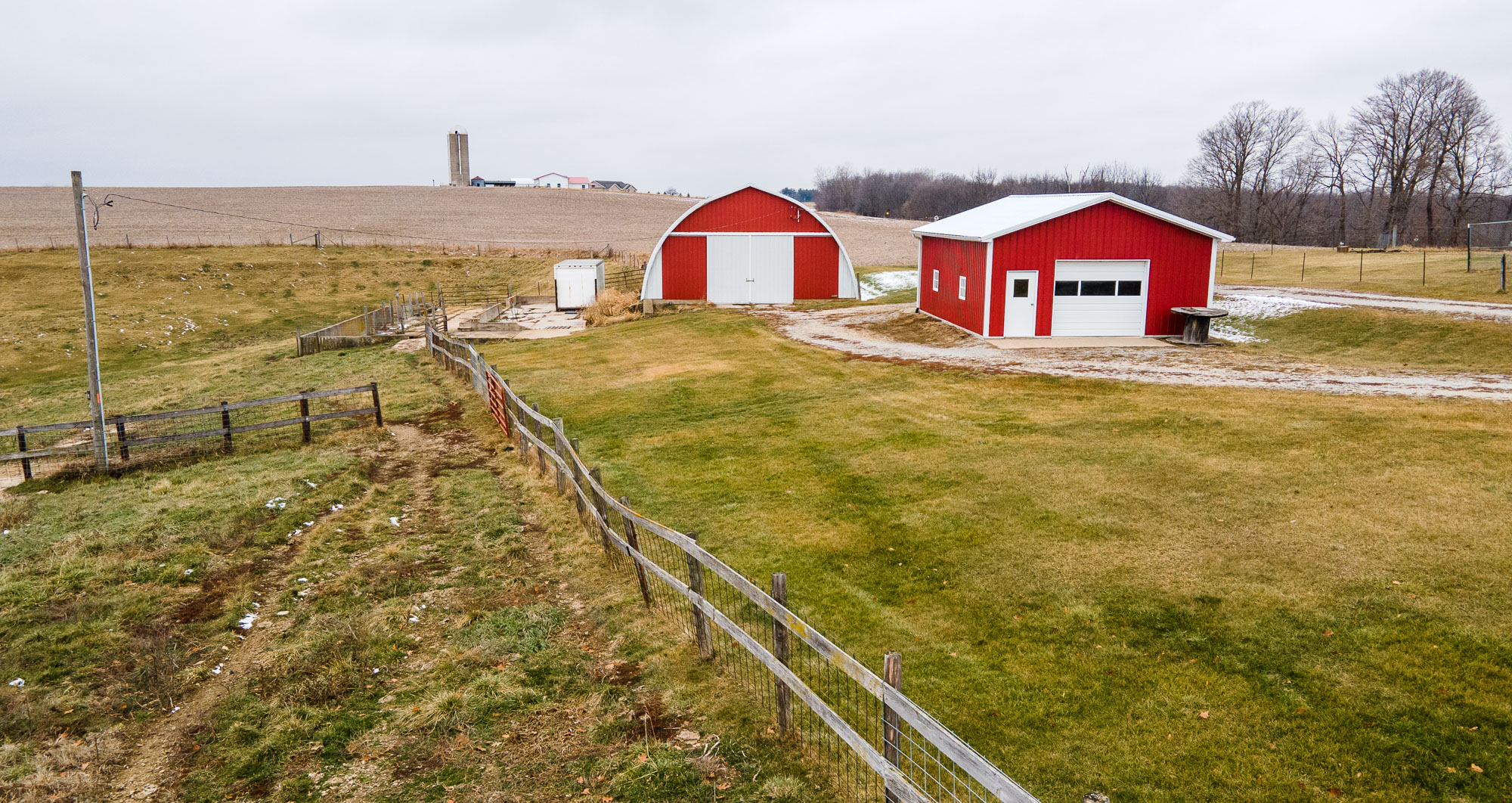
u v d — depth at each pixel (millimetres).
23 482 16672
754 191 37375
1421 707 6152
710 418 17516
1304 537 9195
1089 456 12852
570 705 7000
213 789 6031
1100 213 24312
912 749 5625
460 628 8586
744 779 5863
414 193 110750
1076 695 6668
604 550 10438
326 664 7848
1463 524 9172
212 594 9766
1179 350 22422
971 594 8555
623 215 93312
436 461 16094
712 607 7250
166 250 56719
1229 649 7137
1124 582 8500
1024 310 24906
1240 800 5395
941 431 15086
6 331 38438
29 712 7000
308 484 14125
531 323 36500
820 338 27594
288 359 31844
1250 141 81438
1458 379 17234
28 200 92750
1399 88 71188
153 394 27766
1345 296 31797
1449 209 71812
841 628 8039
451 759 6293
